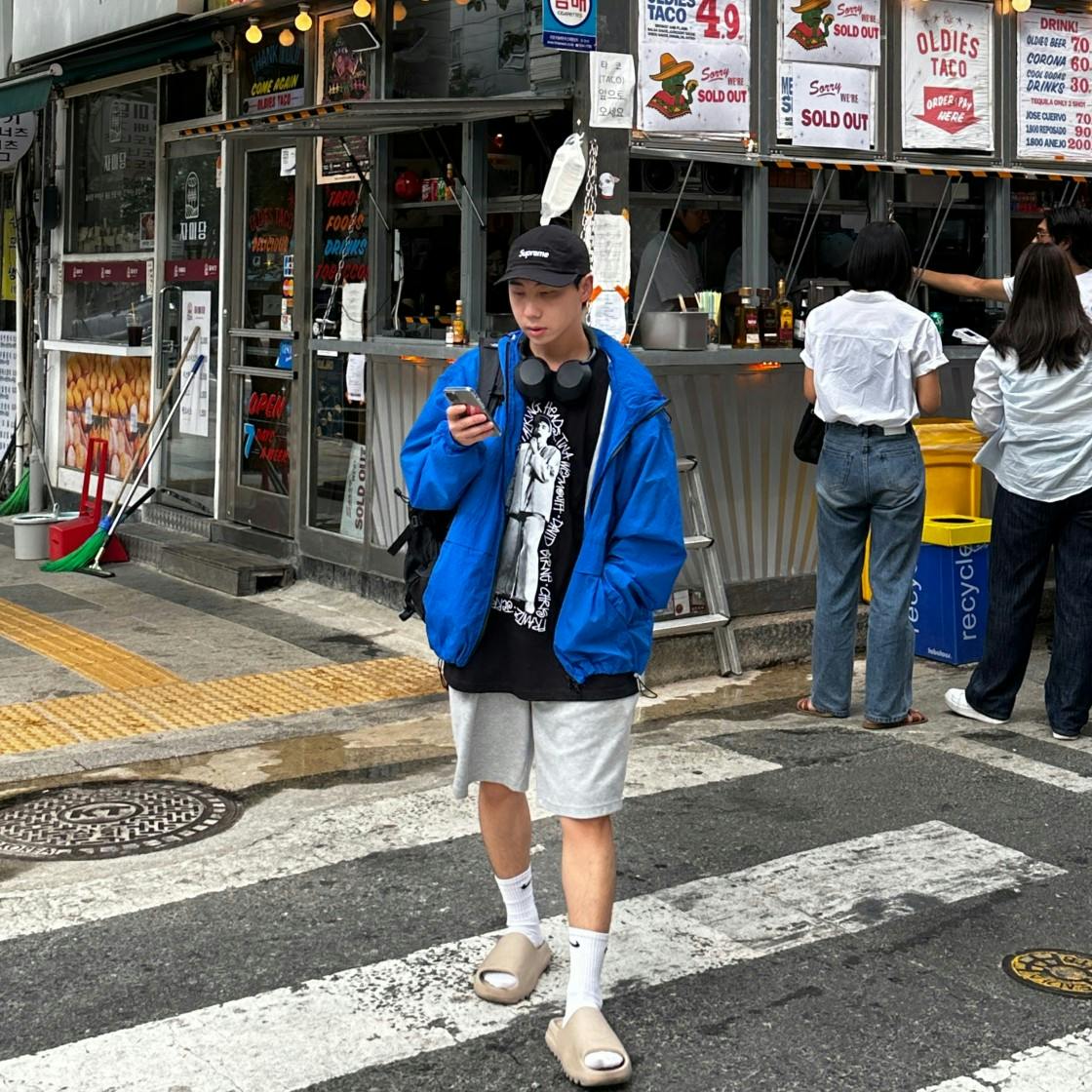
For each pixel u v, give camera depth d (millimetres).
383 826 4984
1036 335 5832
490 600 3504
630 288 6914
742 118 7062
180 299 10055
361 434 8359
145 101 10281
